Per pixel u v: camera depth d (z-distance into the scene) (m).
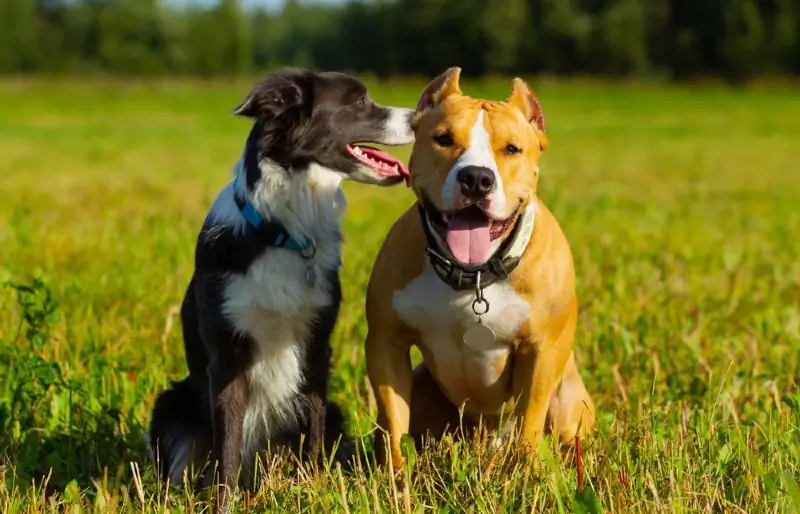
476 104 5.74
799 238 13.61
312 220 6.08
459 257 5.54
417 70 111.94
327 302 6.19
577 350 7.89
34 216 15.17
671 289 9.98
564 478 4.96
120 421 6.45
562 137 39.47
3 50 109.88
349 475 5.77
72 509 5.10
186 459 6.30
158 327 8.16
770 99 71.06
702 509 4.78
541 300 5.84
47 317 6.71
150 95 75.81
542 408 6.03
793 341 7.83
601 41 102.12
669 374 7.35
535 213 5.97
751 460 4.94
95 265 10.53
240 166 6.10
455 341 5.97
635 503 4.77
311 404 6.26
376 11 117.81
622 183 22.38
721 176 24.50
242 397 6.08
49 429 6.23
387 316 5.98
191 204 17.28
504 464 5.36
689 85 92.50
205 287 5.98
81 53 115.19
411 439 5.26
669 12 101.75
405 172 6.61
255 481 6.07
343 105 6.31
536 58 105.50
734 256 10.92
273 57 186.88
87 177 23.05
